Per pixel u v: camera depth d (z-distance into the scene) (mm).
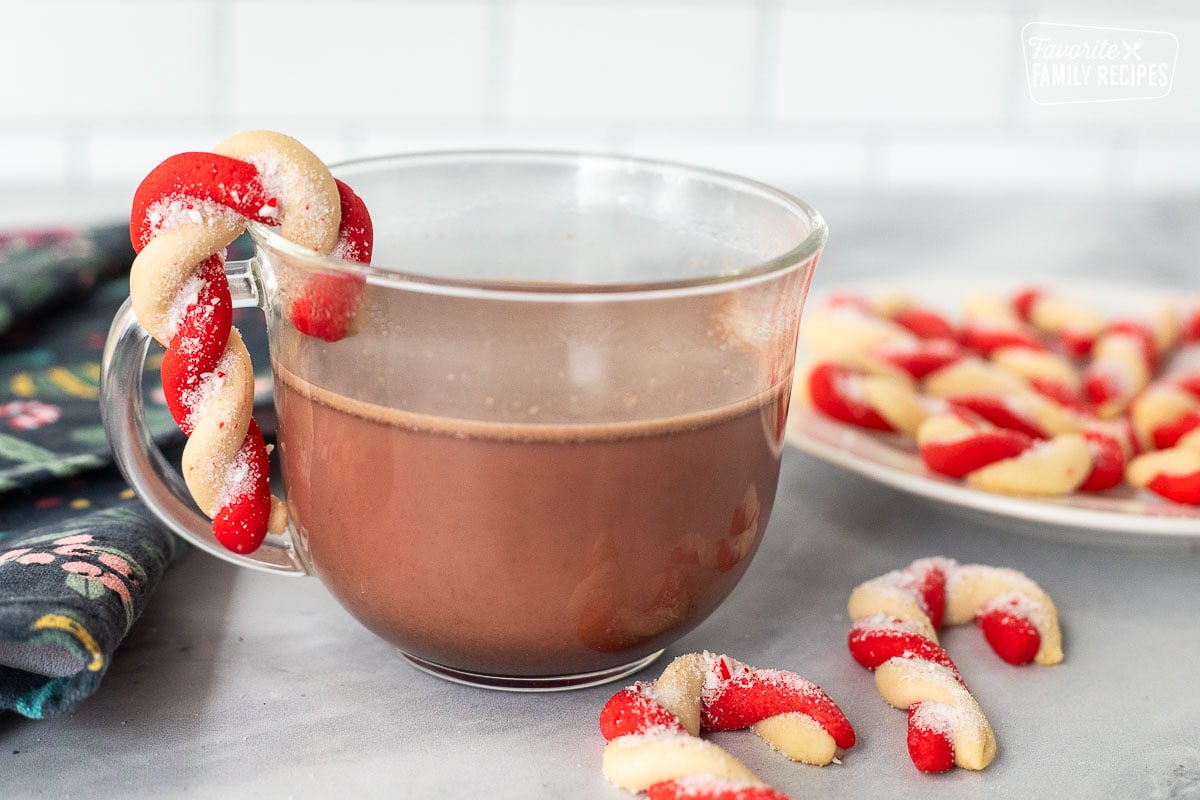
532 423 307
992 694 381
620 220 435
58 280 597
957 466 483
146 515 399
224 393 341
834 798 323
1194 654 412
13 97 1005
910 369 595
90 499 425
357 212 341
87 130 1026
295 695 363
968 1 1116
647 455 315
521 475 310
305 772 325
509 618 325
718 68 1107
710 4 1085
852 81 1130
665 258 431
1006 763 344
